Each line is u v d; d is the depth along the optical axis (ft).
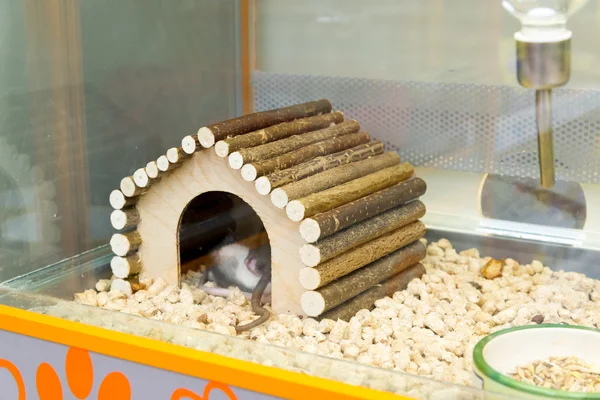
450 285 2.81
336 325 2.55
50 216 2.94
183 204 2.74
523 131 2.93
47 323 2.44
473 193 3.04
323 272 2.55
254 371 2.22
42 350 2.46
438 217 3.10
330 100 3.20
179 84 3.14
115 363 2.37
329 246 2.56
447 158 3.06
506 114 2.94
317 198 2.58
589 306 2.69
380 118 3.14
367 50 3.11
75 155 2.97
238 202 2.85
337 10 3.13
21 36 2.83
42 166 2.91
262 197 2.60
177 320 2.61
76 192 2.98
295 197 2.56
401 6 3.03
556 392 2.09
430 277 2.86
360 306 2.67
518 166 2.97
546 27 2.77
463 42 2.96
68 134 2.95
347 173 2.72
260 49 3.25
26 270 2.88
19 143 2.85
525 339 2.33
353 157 2.81
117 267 2.82
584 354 2.35
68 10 2.91
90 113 2.98
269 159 2.63
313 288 2.55
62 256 2.97
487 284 2.82
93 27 2.95
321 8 3.14
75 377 2.43
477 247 3.00
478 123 2.99
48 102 2.90
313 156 2.73
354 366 2.24
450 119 3.03
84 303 2.66
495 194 3.01
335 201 2.61
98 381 2.40
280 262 2.62
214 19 3.18
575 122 2.86
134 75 3.04
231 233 2.86
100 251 2.99
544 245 2.91
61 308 2.53
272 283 2.64
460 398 2.15
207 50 3.18
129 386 2.36
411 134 3.10
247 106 3.31
